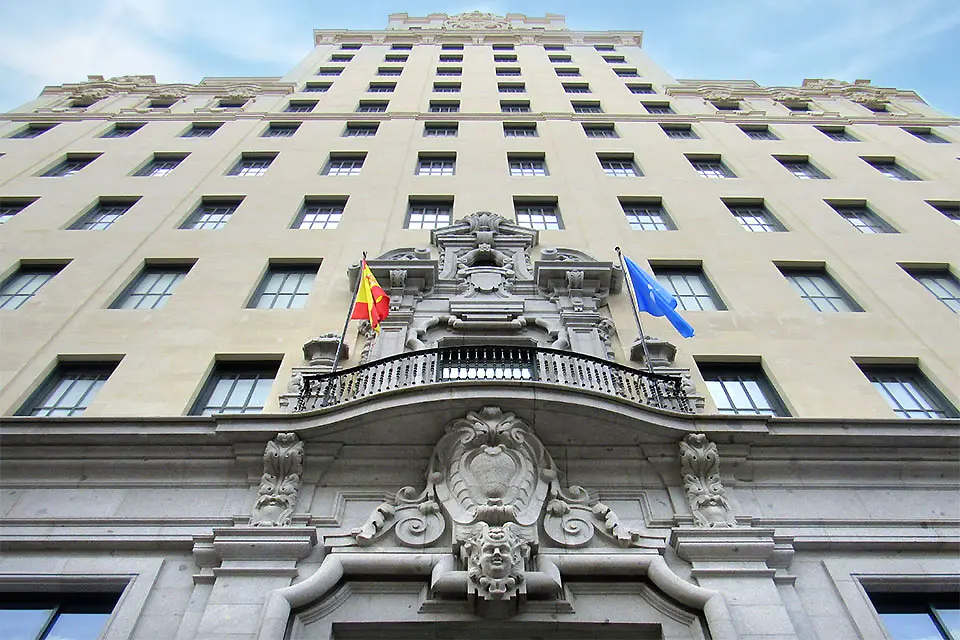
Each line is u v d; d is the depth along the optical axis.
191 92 28.16
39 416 10.51
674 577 8.34
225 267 15.00
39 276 15.00
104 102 26.78
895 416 11.47
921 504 9.81
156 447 9.80
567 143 22.56
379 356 12.17
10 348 12.33
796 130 24.64
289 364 12.20
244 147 21.97
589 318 13.29
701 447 9.85
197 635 7.61
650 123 24.83
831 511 9.64
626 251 16.06
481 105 26.45
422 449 10.00
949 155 22.20
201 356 12.34
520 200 18.55
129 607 8.12
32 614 8.41
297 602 7.95
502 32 37.88
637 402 10.10
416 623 8.05
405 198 18.38
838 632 8.09
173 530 9.07
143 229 16.61
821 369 12.43
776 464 10.05
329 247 15.92
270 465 9.58
